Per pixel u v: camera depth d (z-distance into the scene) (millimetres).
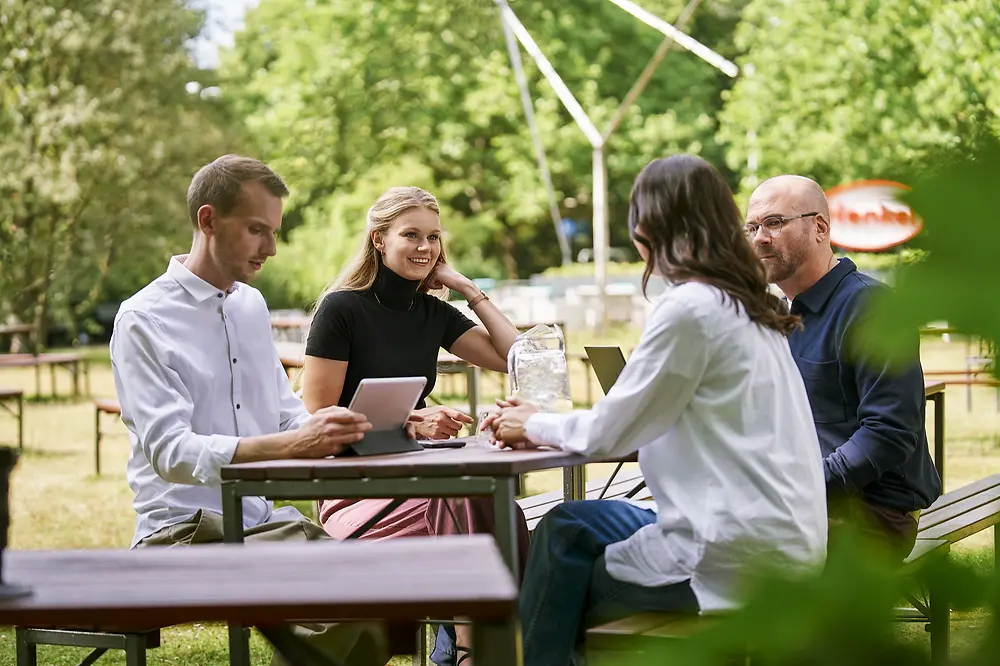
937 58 17938
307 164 35438
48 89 21297
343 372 3479
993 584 621
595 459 2600
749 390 2418
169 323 3031
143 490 3057
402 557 1554
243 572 1475
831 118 23234
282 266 34469
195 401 3047
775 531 2334
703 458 2416
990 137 553
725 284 2484
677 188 2543
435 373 3672
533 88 36594
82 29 21266
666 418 2457
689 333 2406
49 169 20734
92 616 1295
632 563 2484
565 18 36688
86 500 7766
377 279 3557
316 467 2400
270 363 3234
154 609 1295
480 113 35906
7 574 1511
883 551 647
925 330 565
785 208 3361
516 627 1750
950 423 10188
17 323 21734
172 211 22672
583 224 41969
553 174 37031
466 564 1491
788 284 3441
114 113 21828
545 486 7832
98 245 22203
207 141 23484
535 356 2986
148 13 22406
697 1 17172
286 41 36312
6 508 1467
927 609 676
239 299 3195
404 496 2379
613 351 3227
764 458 2383
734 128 27188
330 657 2564
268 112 35906
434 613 1295
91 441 11266
